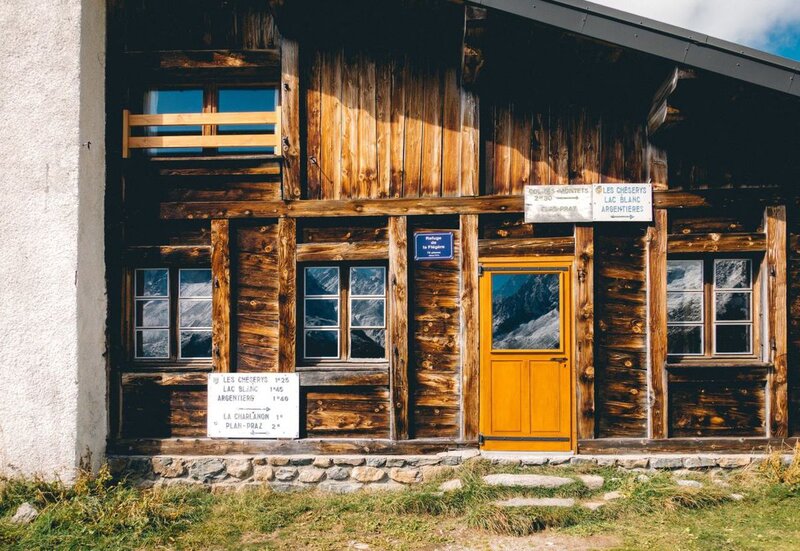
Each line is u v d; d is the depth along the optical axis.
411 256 5.66
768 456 5.30
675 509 4.57
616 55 5.27
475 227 5.58
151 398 5.68
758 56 4.77
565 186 5.55
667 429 5.45
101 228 5.58
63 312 5.13
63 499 4.75
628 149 5.63
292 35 5.67
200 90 6.01
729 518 4.41
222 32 5.81
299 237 5.70
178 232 5.78
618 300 5.57
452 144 5.66
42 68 5.22
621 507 4.59
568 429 5.49
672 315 5.66
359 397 5.61
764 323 5.49
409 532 4.37
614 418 5.52
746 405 5.49
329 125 5.73
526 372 5.54
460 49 5.65
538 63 5.65
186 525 4.54
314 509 4.89
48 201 5.18
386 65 5.72
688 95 5.09
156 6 5.83
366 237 5.68
